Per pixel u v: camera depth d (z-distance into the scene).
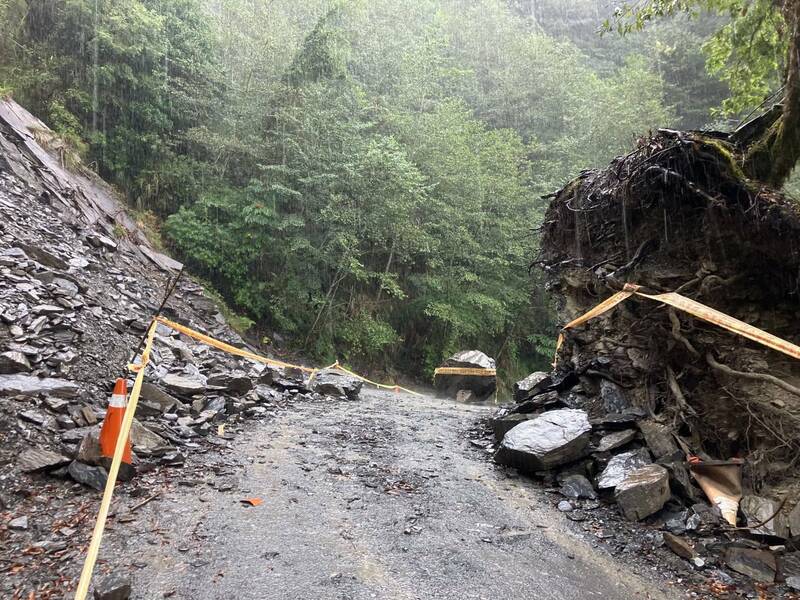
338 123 15.16
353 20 20.62
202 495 4.09
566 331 7.67
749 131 5.40
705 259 5.43
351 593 2.98
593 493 4.81
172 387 6.27
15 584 2.77
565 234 7.62
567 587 3.30
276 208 14.84
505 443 5.53
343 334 15.94
